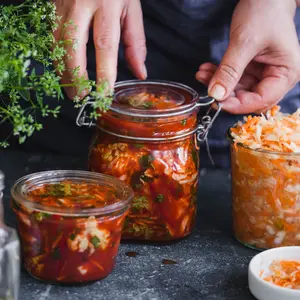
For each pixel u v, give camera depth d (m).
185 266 1.30
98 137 1.35
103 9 1.34
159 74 1.70
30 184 1.25
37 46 1.26
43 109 1.16
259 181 1.33
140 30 1.49
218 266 1.30
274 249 1.27
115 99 1.35
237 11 1.48
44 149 1.78
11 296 1.11
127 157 1.31
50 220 1.17
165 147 1.32
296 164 1.30
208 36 1.65
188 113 1.32
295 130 1.38
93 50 1.67
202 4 1.61
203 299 1.20
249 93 1.49
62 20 1.34
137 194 1.32
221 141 1.76
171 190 1.33
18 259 1.12
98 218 1.18
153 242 1.36
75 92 1.34
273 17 1.45
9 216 1.42
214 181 1.67
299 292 1.15
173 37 1.66
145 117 1.29
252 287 1.19
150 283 1.24
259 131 1.35
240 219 1.38
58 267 1.19
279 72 1.49
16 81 1.17
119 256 1.32
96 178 1.29
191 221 1.38
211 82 1.42
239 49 1.43
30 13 1.27
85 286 1.21
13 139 1.77
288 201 1.32
